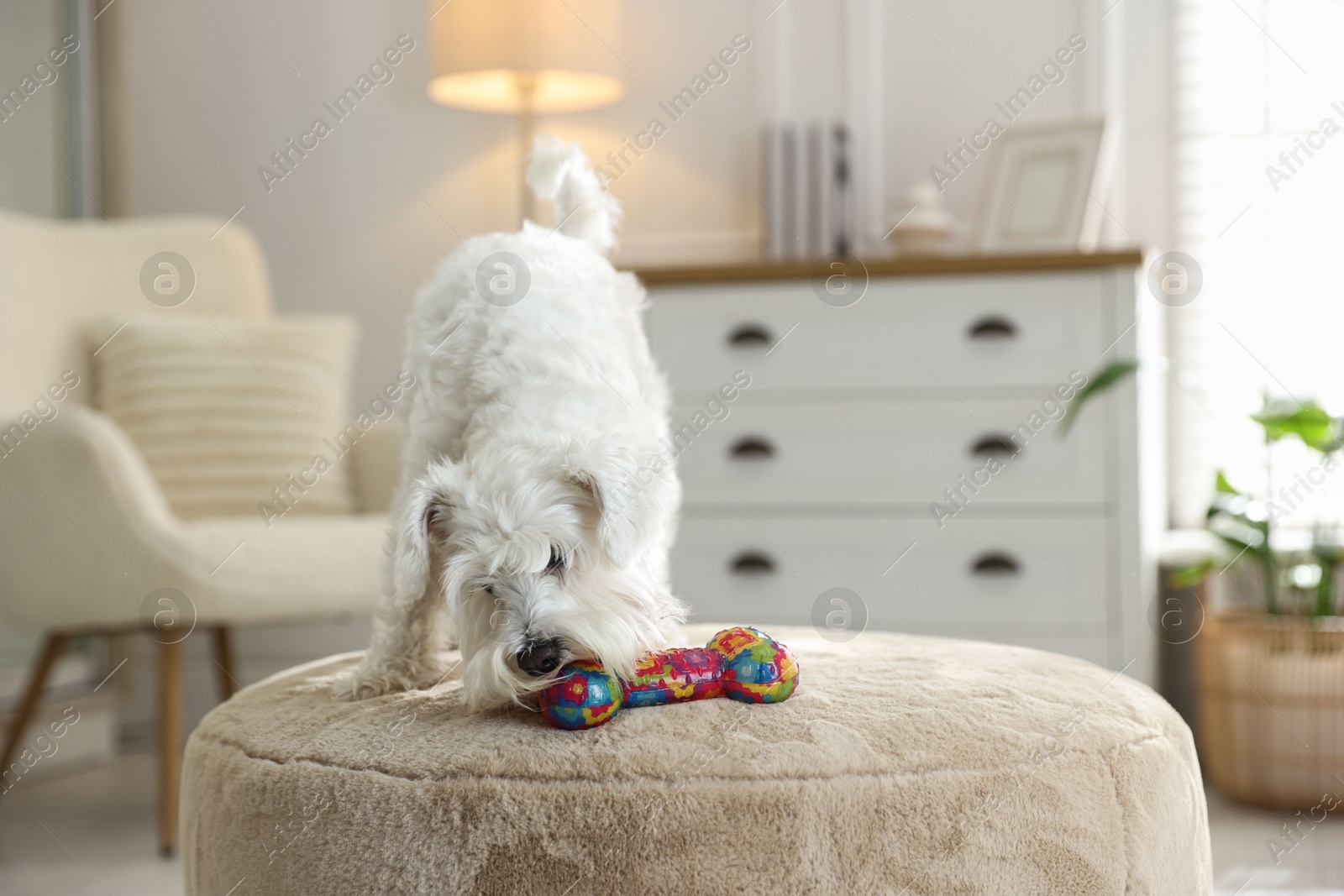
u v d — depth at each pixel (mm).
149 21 3646
